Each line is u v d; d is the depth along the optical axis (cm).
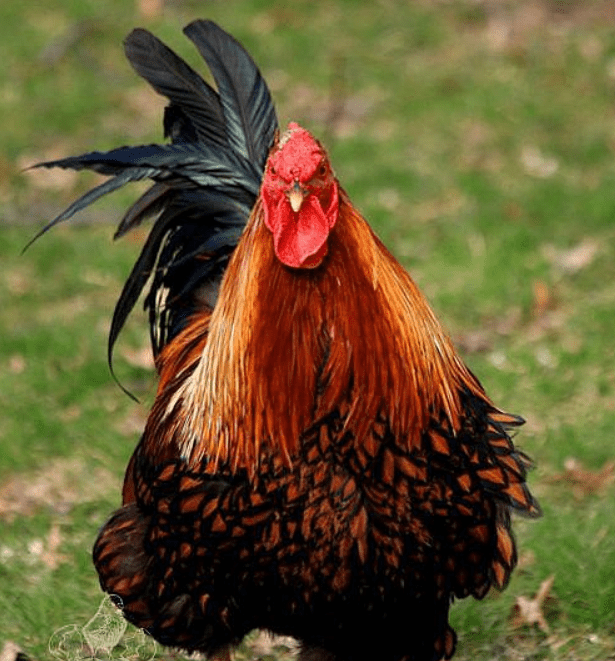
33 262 2716
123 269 2655
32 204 2977
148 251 1390
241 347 1116
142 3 3775
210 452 1141
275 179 1077
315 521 1120
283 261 1080
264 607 1177
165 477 1165
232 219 1355
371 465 1112
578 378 2131
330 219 1080
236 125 1384
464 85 3331
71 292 2600
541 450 1920
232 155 1366
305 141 1077
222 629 1220
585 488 1822
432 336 1150
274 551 1131
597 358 2180
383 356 1107
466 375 1204
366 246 1104
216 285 1423
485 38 3547
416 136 3117
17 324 2486
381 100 3291
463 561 1165
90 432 2075
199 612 1208
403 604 1166
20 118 3334
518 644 1528
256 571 1147
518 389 2103
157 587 1216
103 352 2339
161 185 1362
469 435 1152
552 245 2611
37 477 1980
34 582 1692
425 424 1126
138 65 1390
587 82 3306
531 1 3703
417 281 2488
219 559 1151
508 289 2430
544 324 2331
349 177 2925
